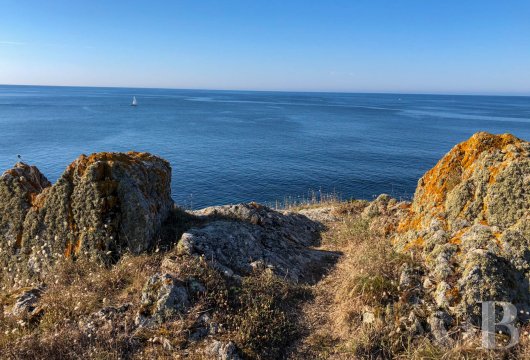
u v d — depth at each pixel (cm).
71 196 870
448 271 695
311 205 1688
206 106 18900
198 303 671
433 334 613
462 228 794
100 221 843
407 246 849
